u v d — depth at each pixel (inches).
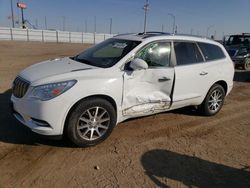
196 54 215.5
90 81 158.9
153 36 195.9
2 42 1381.6
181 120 225.3
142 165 150.9
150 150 168.9
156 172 145.1
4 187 124.7
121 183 133.3
